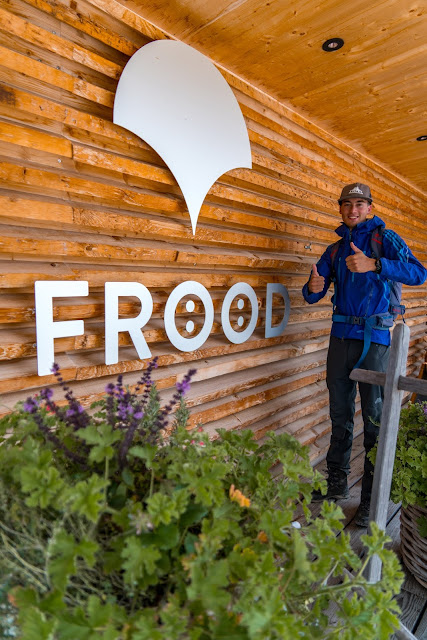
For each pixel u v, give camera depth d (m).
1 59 1.46
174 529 0.79
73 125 1.67
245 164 2.35
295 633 0.68
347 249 2.72
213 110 2.16
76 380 1.85
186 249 2.20
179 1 1.81
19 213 1.55
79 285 1.71
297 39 2.09
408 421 2.19
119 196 1.85
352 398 2.76
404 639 1.05
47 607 0.66
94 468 0.91
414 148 3.66
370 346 2.58
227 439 1.25
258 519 0.94
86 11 1.70
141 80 1.86
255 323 2.60
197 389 2.37
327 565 0.85
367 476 2.52
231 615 0.72
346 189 2.70
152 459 0.91
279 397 3.01
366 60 2.28
